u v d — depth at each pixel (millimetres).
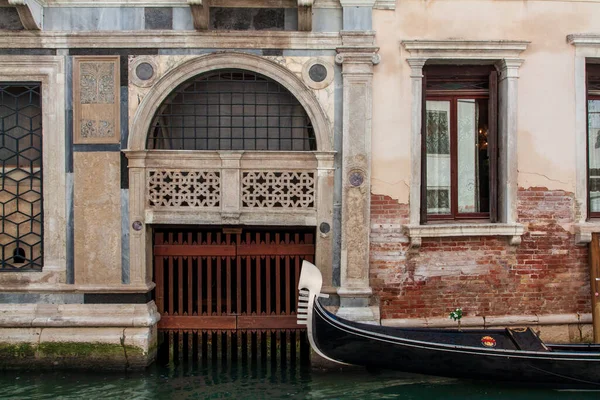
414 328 6648
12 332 6824
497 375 6266
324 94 6879
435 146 7297
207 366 7137
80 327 6832
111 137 6871
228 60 6867
